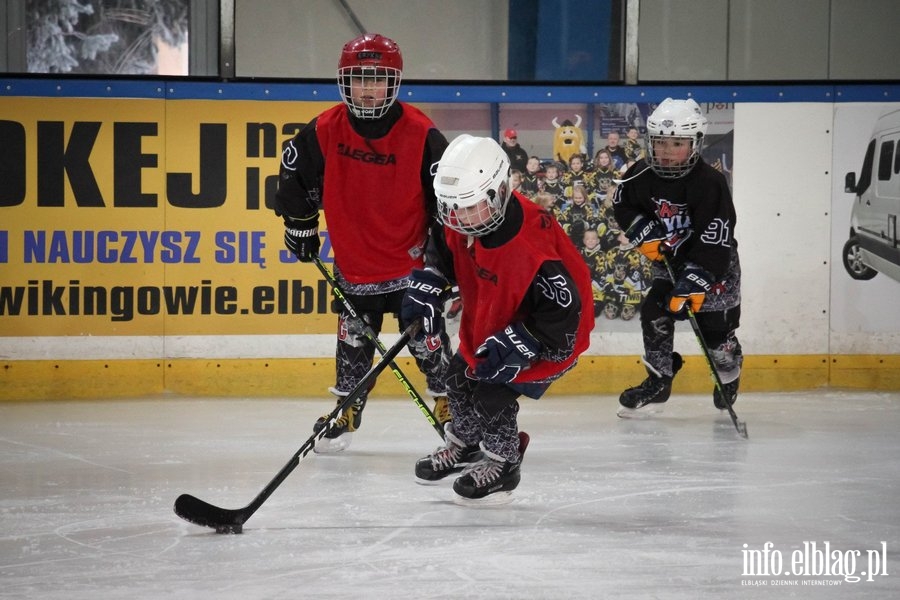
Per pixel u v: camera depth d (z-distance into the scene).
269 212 10.23
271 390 10.26
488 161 5.26
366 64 6.57
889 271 10.66
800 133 10.59
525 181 10.46
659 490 6.31
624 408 9.07
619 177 10.51
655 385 9.01
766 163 10.59
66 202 10.04
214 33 10.33
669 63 10.63
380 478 6.61
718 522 5.56
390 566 4.75
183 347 10.19
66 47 10.16
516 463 5.93
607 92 10.48
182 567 4.73
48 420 8.83
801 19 10.66
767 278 10.59
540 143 10.45
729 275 8.74
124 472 6.78
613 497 6.12
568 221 10.49
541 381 5.78
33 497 6.07
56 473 6.75
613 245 10.47
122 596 4.34
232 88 10.19
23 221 10.01
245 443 7.82
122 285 10.12
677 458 7.30
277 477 5.45
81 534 5.28
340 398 7.42
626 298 10.48
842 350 10.69
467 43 10.56
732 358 9.04
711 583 4.54
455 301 10.16
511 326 5.47
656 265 8.89
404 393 10.30
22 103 10.00
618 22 10.59
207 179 10.18
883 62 10.73
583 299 5.64
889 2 10.70
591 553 4.97
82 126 10.05
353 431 7.46
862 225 10.64
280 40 10.39
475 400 5.86
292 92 10.26
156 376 10.18
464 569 4.71
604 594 4.38
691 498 6.11
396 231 7.01
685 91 10.50
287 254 10.23
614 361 10.49
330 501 5.99
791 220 10.59
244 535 5.26
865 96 10.61
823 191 10.62
